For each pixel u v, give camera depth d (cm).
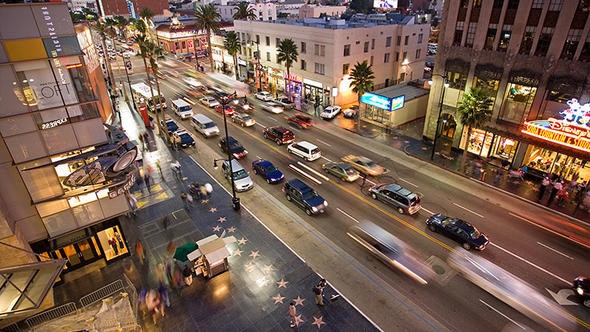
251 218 2552
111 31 8788
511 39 2844
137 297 1875
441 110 3325
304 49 5022
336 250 2203
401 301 1822
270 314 1764
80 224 1941
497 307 1770
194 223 2511
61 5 1568
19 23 1498
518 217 2494
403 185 2950
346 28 4609
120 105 5294
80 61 1681
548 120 2688
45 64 1597
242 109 5012
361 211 2591
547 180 2631
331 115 4528
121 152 1908
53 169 1756
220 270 2016
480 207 2619
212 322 1728
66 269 2067
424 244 2222
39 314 1708
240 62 6838
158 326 1716
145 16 10906
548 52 2652
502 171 3147
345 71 4788
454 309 1767
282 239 2316
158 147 3803
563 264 2039
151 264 2123
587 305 1756
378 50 5078
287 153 3616
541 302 1791
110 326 1653
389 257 2125
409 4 15762
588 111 2433
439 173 3155
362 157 3372
